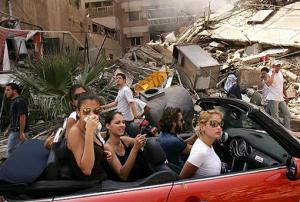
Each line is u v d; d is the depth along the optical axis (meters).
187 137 4.66
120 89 7.22
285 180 3.06
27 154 3.09
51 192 2.77
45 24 19.34
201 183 2.91
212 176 2.99
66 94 9.17
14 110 6.53
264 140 3.74
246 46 19.41
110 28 44.28
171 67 14.74
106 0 46.09
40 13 18.61
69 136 2.89
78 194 2.71
